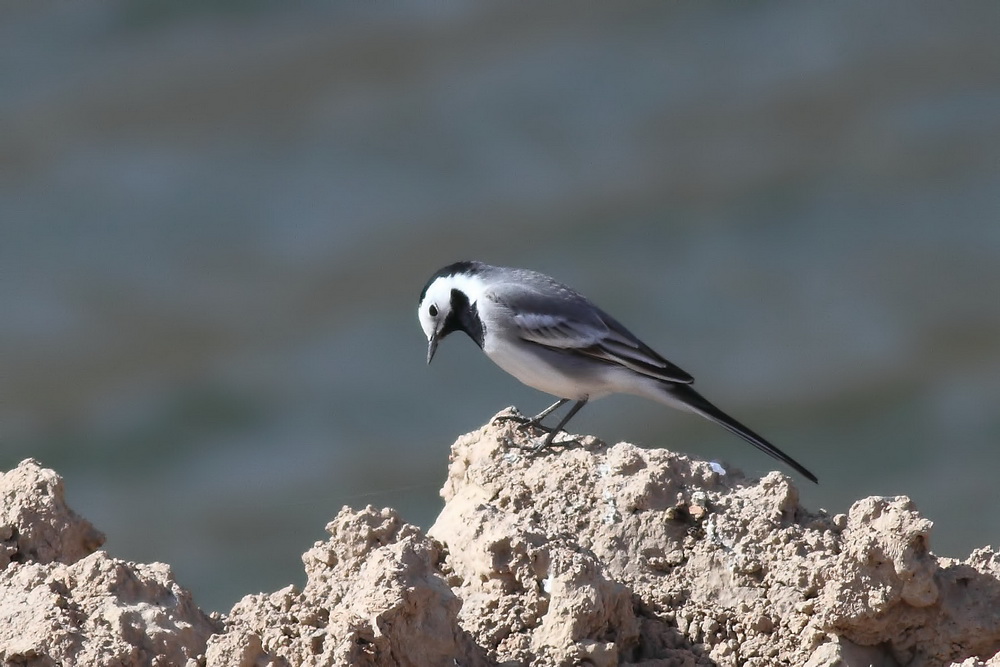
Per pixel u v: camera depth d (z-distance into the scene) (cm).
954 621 656
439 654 602
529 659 634
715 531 714
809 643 656
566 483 759
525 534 683
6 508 732
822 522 723
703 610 684
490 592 678
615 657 634
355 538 694
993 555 701
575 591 642
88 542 742
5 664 604
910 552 646
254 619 655
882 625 653
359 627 590
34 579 646
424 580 610
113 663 601
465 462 826
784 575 678
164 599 645
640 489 735
